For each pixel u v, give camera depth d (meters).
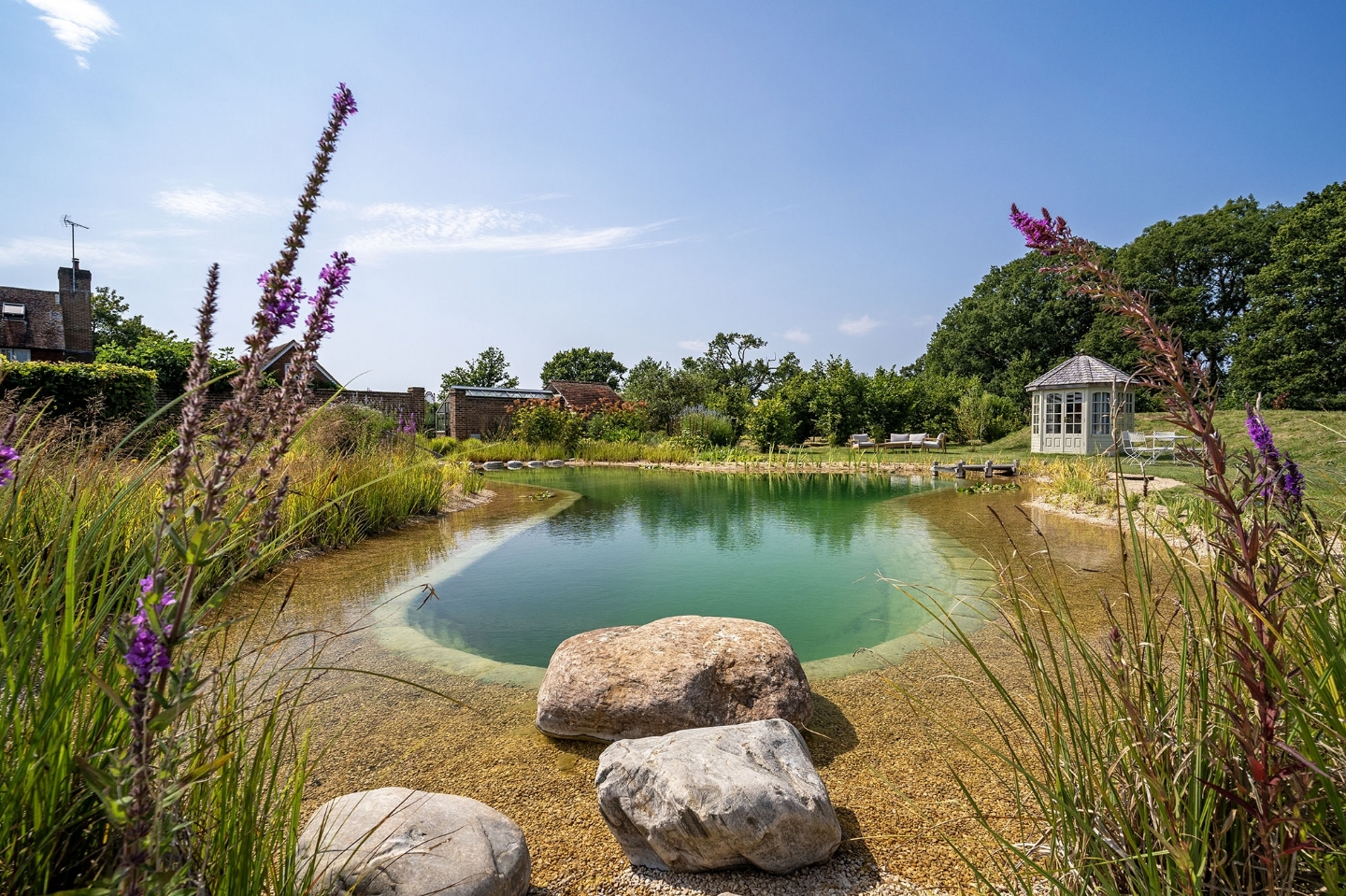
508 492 13.55
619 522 9.73
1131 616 1.68
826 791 2.43
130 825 0.90
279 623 4.82
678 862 2.29
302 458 7.28
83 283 31.59
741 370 46.38
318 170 1.13
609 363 62.69
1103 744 1.86
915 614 5.22
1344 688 1.28
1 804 1.26
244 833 1.55
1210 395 1.23
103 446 3.06
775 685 3.33
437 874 1.98
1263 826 1.22
